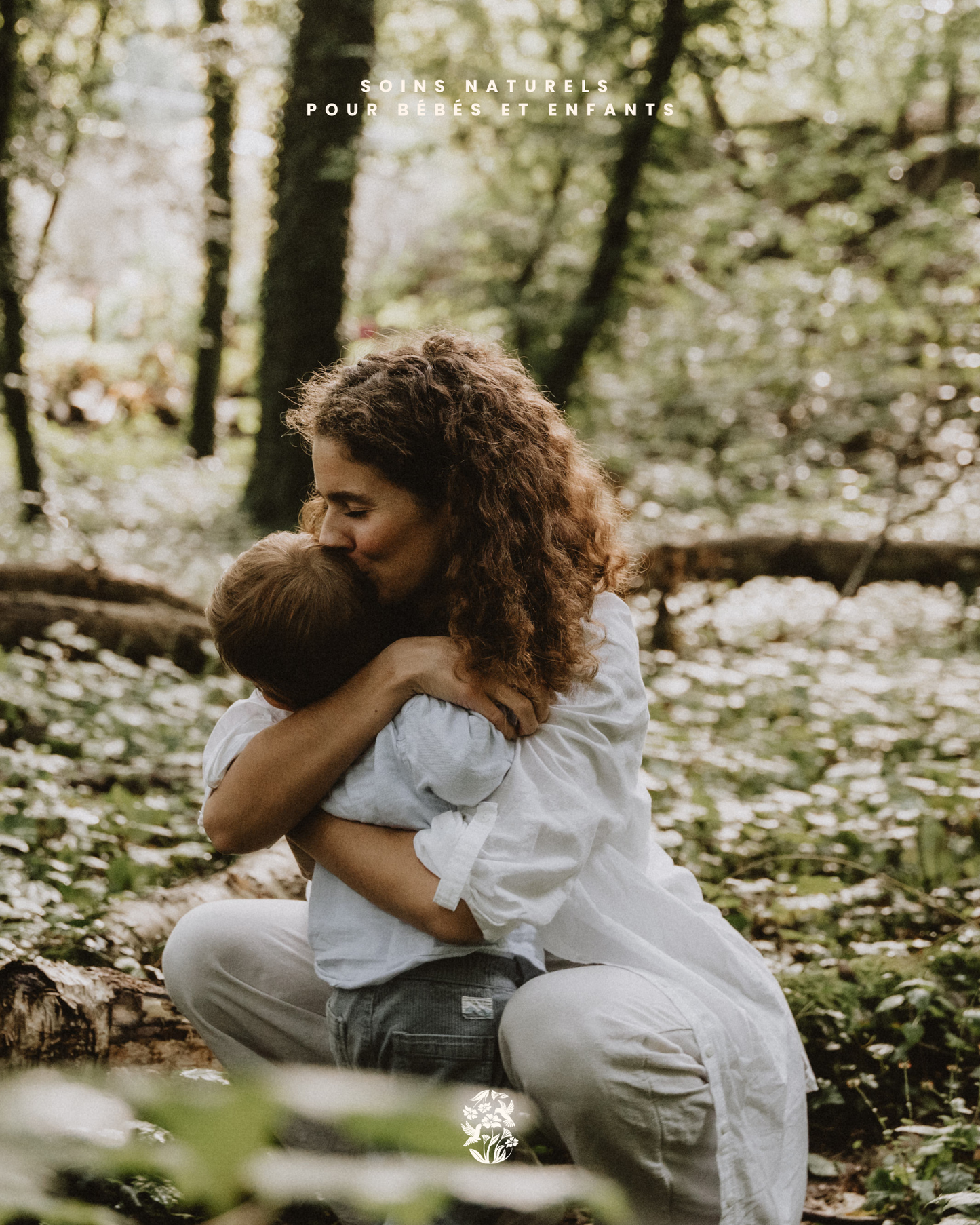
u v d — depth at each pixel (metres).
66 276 20.81
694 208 12.87
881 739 5.60
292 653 1.76
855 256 15.25
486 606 1.78
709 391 13.15
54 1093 0.30
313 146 11.56
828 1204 2.44
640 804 1.98
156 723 5.06
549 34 12.49
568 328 12.31
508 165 13.71
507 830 1.73
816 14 15.91
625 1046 1.70
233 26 13.23
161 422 21.61
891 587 10.02
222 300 17.80
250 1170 0.30
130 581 6.89
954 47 14.70
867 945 3.18
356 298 18.50
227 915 2.05
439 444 1.79
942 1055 2.88
